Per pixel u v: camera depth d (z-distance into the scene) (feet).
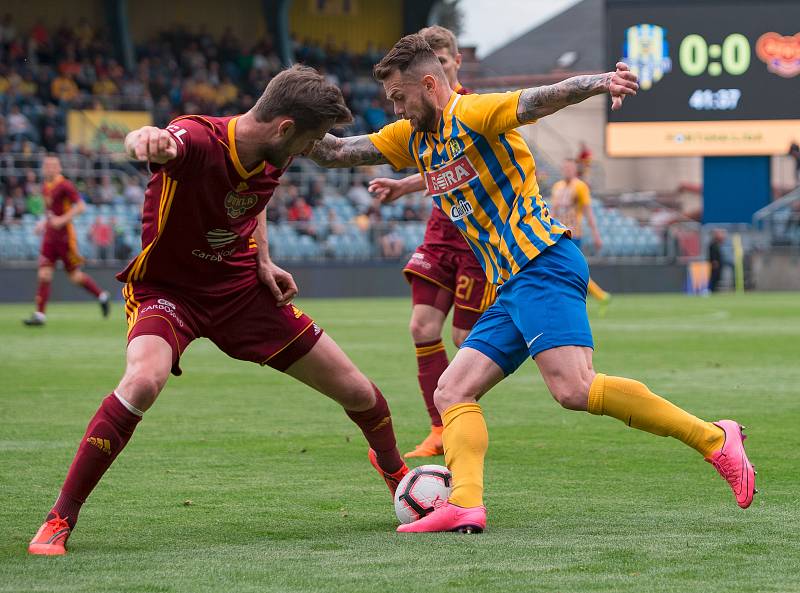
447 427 35.63
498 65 369.50
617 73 32.37
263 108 32.35
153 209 33.63
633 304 195.31
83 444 32.65
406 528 34.63
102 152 220.64
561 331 34.68
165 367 33.55
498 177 35.63
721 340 115.44
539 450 50.75
